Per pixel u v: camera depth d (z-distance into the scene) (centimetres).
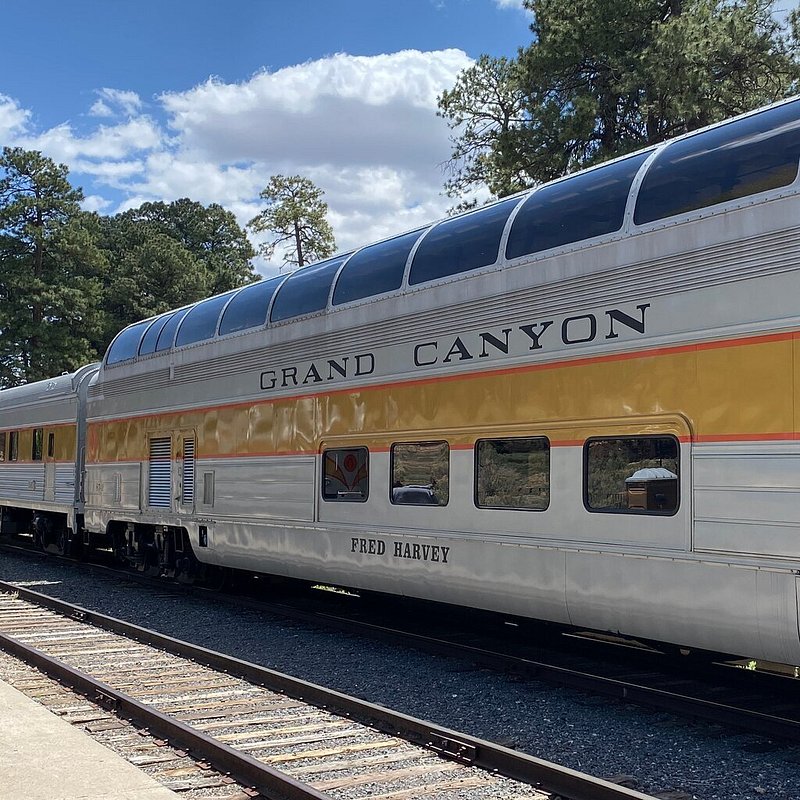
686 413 612
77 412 1579
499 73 2442
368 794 491
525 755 514
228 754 525
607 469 666
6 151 4431
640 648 829
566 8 2145
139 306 4984
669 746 576
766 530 562
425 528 816
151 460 1293
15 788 456
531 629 926
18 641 863
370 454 882
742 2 2027
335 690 739
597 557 666
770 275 576
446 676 772
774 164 590
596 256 686
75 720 622
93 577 1470
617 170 716
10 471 1886
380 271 905
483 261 786
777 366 565
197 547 1168
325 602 1189
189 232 6581
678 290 628
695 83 1906
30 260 4434
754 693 689
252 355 1073
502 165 2248
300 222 4262
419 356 834
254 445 1058
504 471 746
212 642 950
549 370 712
